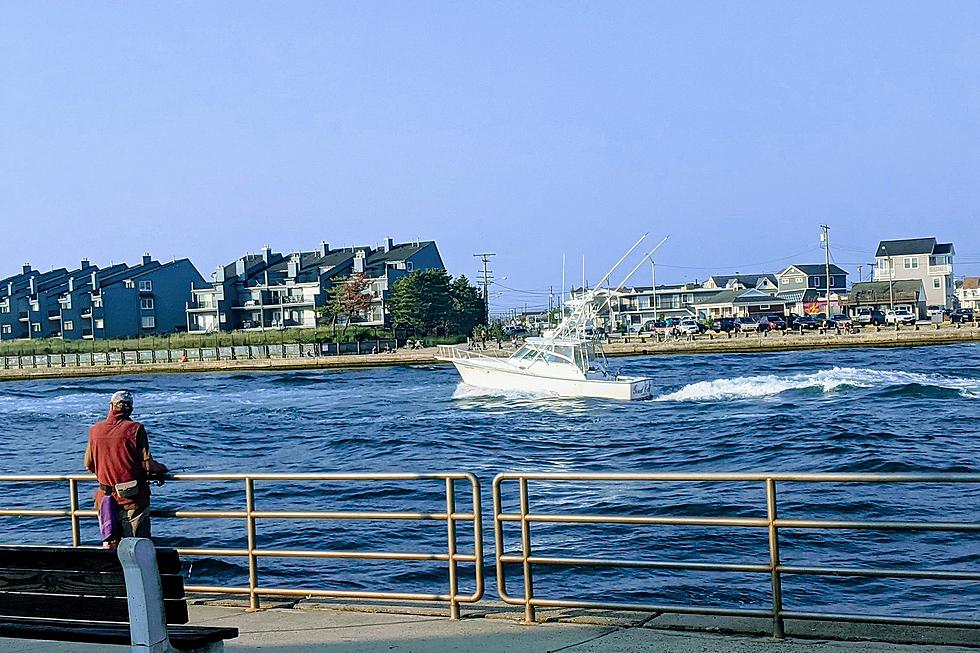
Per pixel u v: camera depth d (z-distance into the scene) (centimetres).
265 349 9688
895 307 13512
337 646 762
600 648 729
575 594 1391
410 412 4756
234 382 7738
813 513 1903
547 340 5094
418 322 11831
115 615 635
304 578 1527
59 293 13538
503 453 3281
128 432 834
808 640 732
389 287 12706
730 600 1348
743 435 3375
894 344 8738
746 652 706
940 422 3494
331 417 4678
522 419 4269
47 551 649
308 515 866
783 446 3075
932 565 1488
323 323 12712
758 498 2039
